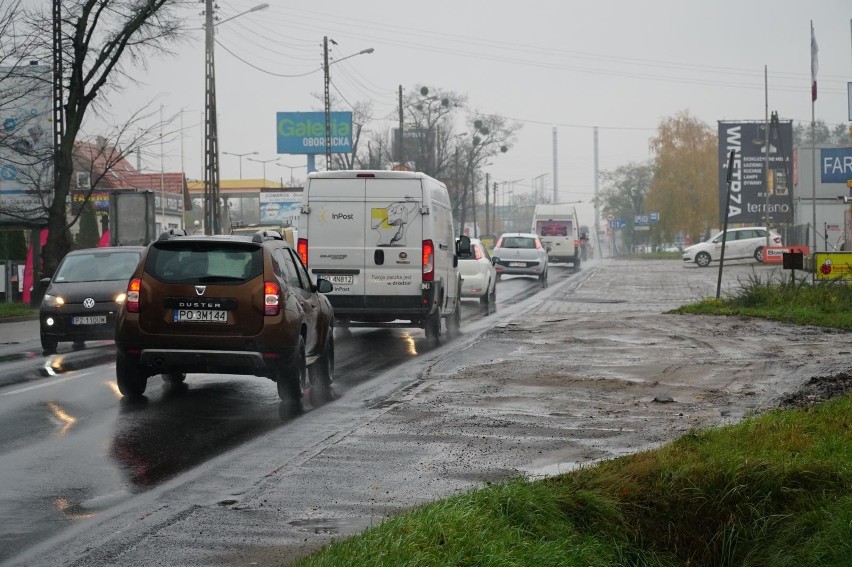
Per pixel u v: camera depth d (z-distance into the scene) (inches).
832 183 3292.3
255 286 551.2
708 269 2564.0
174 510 338.3
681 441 405.4
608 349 792.3
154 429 493.4
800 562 309.6
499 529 289.3
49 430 491.2
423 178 876.0
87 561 283.4
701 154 4239.7
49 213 1633.9
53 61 1627.7
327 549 269.7
